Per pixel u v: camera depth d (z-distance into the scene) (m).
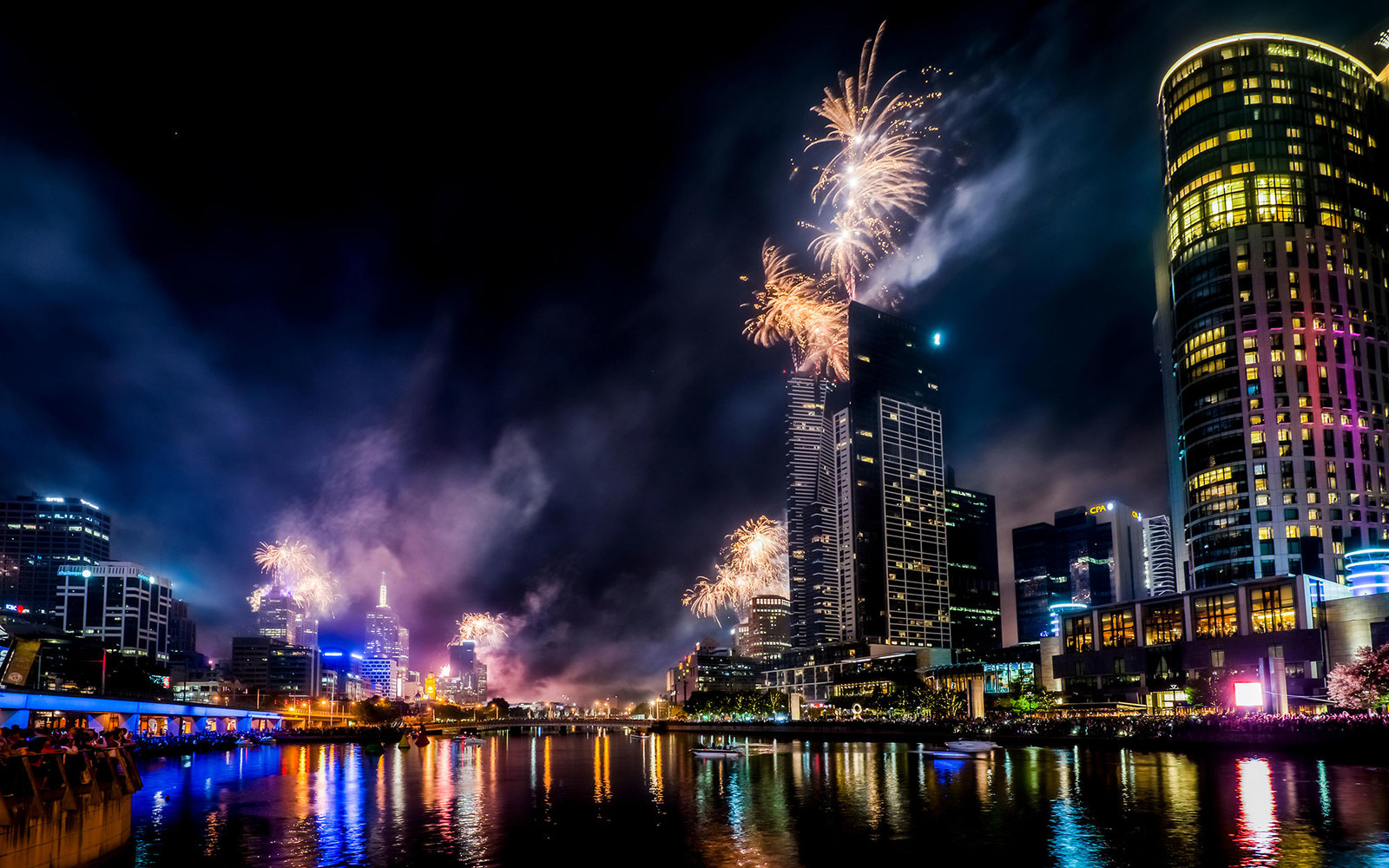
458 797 117.06
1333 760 133.50
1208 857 68.75
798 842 78.88
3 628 174.75
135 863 72.38
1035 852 72.12
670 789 123.75
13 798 43.59
